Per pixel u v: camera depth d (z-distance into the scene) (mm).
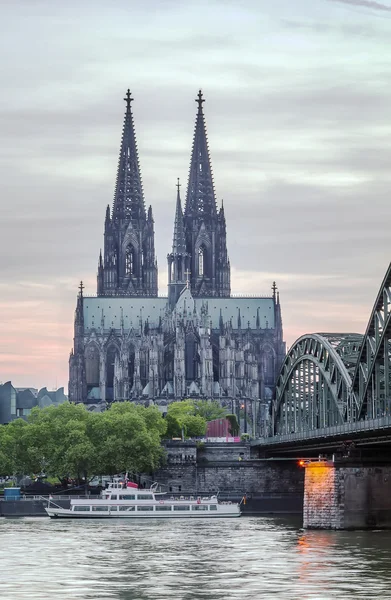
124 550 191875
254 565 170500
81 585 153125
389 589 148250
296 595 144375
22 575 162375
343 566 167875
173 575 161500
